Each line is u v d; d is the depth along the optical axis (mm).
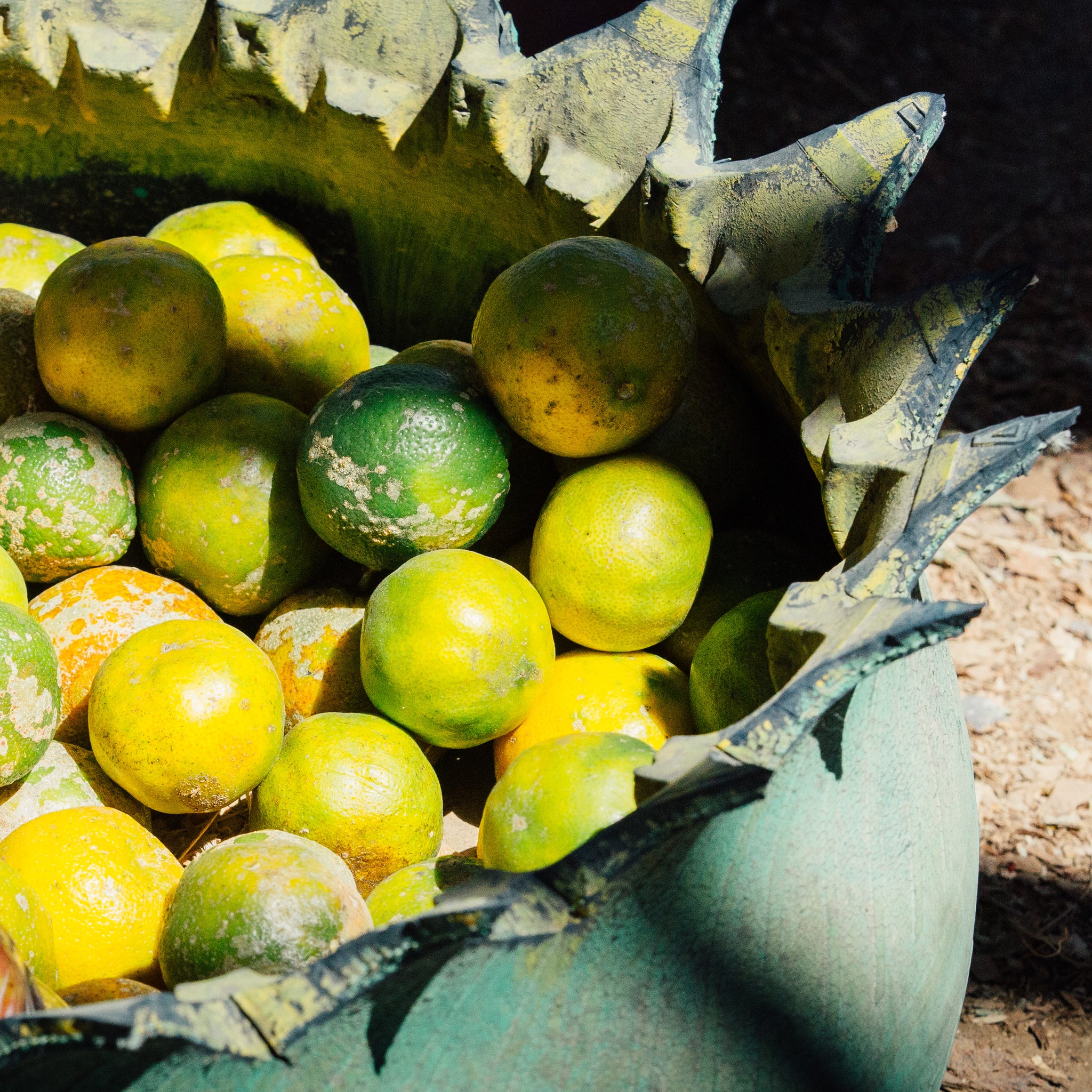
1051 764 1489
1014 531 1846
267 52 1089
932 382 930
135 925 943
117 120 1125
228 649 978
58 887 939
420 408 1006
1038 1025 1280
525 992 846
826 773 885
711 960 869
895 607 867
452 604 982
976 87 2961
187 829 1024
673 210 1032
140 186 1158
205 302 1050
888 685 911
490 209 1107
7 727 953
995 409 2066
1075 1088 1244
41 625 1001
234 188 1158
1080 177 2686
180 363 1047
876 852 906
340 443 1006
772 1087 888
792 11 3076
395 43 1088
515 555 1060
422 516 1009
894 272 2396
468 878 956
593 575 1000
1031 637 1666
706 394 1050
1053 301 2316
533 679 994
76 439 1041
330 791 973
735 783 847
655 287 1003
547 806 921
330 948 915
